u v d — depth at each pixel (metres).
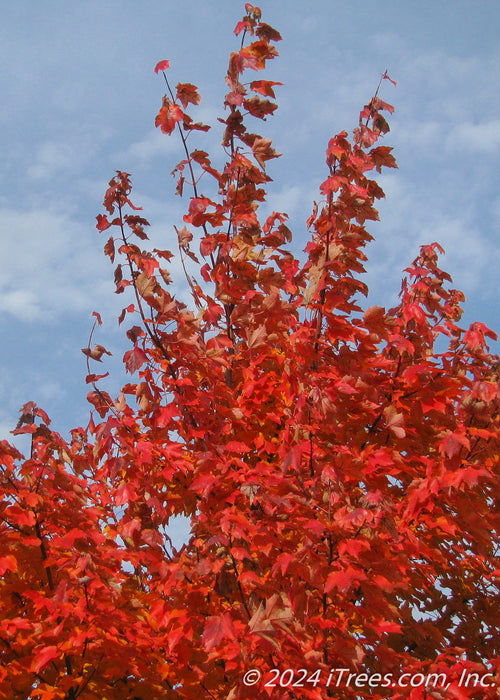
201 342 4.51
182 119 4.87
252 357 4.47
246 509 4.09
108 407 4.16
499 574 4.45
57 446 3.99
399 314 5.05
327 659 3.54
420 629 4.22
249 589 3.81
